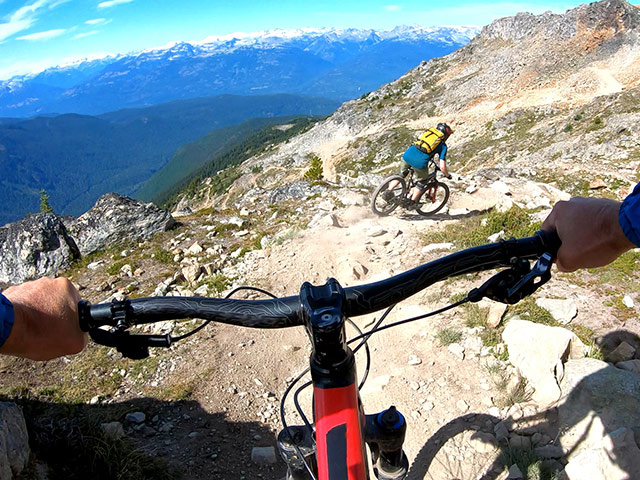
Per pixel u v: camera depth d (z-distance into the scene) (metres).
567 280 6.23
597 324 5.23
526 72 89.38
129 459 4.09
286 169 120.06
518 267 1.39
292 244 9.01
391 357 5.53
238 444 4.57
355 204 11.47
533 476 3.57
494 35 119.12
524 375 4.72
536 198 9.85
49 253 9.46
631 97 49.22
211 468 4.24
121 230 10.16
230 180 147.12
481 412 4.44
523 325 5.08
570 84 82.31
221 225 10.77
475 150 66.19
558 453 3.76
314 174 65.31
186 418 4.90
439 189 12.12
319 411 1.42
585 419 3.88
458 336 5.51
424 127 92.12
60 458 4.09
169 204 198.12
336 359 1.40
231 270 8.34
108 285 8.38
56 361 5.96
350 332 6.28
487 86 95.19
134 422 4.82
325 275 7.91
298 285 7.63
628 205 1.12
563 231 1.33
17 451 3.65
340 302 1.37
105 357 5.98
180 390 5.27
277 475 4.18
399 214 10.78
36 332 1.07
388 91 128.25
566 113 65.06
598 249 1.24
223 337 6.34
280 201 12.91
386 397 4.84
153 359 5.90
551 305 5.57
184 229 10.80
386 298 1.42
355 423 1.41
